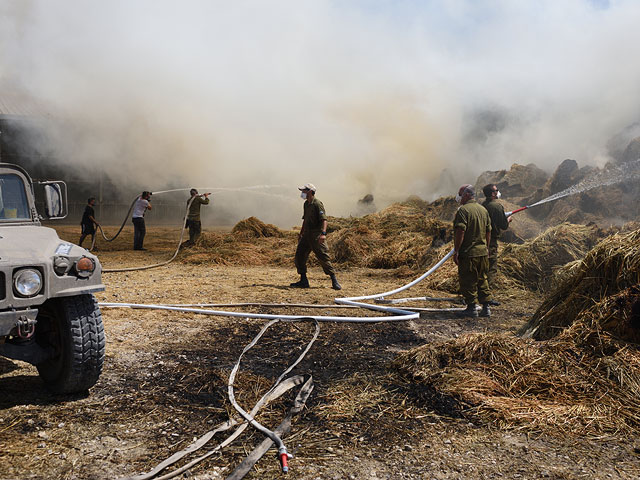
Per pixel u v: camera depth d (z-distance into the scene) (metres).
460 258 6.97
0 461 2.80
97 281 3.73
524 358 4.22
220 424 3.38
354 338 5.74
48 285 3.48
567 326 4.84
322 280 10.34
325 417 3.54
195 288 8.84
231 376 4.17
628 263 4.54
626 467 2.90
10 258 3.42
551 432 3.33
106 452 2.97
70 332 3.59
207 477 2.74
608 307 4.38
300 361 4.80
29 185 4.63
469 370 4.13
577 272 5.11
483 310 7.05
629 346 4.10
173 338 5.52
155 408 3.61
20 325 3.36
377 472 2.82
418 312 7.29
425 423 3.47
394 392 3.99
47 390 3.89
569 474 2.82
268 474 2.78
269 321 6.30
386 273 11.27
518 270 8.81
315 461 2.93
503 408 3.61
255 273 11.09
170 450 3.02
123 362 4.61
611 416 3.49
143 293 8.23
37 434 3.15
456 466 2.90
